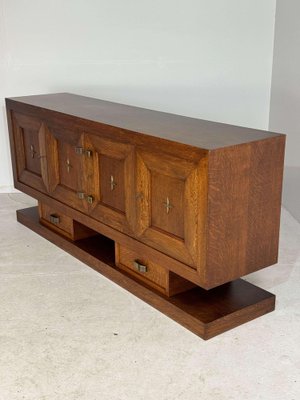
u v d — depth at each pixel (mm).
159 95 3965
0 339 2246
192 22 3844
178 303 2350
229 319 2270
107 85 3889
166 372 2031
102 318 2391
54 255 3004
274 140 2188
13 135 3275
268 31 3932
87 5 3691
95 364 2082
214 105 4047
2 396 1911
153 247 2381
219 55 3945
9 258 2967
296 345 2184
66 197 2928
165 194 2252
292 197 3555
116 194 2555
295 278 2723
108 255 2826
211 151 1981
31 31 3691
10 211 3643
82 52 3785
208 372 2027
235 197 2121
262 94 4066
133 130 2338
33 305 2504
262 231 2277
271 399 1884
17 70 3758
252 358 2105
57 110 2840
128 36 3801
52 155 2943
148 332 2283
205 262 2119
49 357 2127
